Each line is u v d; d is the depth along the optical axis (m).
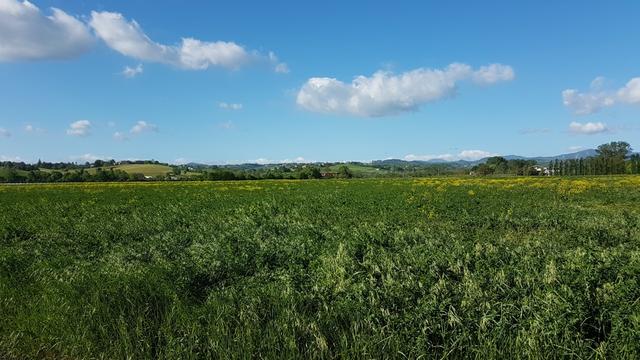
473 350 4.98
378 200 24.72
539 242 9.95
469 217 16.92
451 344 5.09
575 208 20.42
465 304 5.67
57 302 6.84
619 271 6.42
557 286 5.94
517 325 5.25
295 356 5.18
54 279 8.17
